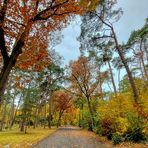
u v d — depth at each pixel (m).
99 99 37.94
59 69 47.75
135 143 14.77
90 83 38.16
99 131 25.48
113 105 18.52
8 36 9.74
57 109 67.81
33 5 9.17
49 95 56.81
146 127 13.99
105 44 24.75
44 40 11.30
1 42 8.70
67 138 23.17
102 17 22.59
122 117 17.36
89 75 38.19
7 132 33.69
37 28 10.78
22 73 26.59
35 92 36.88
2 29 8.67
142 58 34.25
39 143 17.88
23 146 15.72
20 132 33.72
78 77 38.12
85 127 47.19
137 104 14.35
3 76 8.62
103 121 20.53
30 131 37.06
